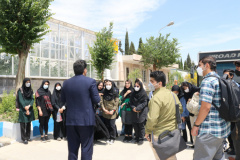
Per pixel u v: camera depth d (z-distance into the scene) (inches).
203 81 106.3
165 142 111.0
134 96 225.5
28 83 223.8
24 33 386.0
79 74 141.2
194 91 209.6
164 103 111.7
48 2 411.2
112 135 236.4
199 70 113.2
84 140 134.4
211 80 103.8
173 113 114.3
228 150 193.6
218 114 104.0
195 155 108.2
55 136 243.0
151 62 1077.1
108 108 233.5
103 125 227.3
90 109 135.2
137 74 1023.6
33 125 255.8
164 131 112.0
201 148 105.1
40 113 227.8
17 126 236.5
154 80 117.3
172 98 116.5
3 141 227.6
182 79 1274.6
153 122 108.7
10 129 241.4
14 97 374.0
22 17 373.7
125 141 237.8
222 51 324.5
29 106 222.5
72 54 728.3
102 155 191.9
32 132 251.9
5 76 513.0
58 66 666.8
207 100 101.3
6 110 354.6
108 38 705.6
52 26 652.1
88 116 133.3
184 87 210.7
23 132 225.8
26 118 223.1
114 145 225.0
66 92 137.9
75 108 133.9
